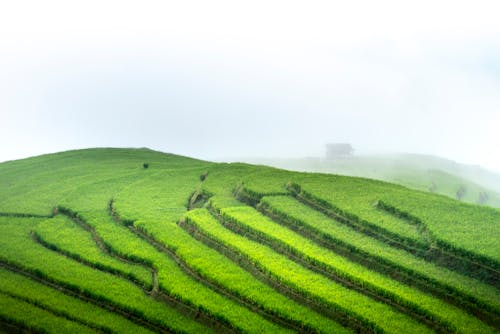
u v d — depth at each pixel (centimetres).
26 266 3312
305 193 4466
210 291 2981
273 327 2570
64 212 4616
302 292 2908
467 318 2586
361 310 2672
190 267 3316
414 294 2848
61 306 2797
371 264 3288
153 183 5450
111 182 5569
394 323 2545
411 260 3244
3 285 3036
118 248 3628
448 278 2984
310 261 3331
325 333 2486
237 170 5791
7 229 4125
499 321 2598
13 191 5309
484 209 3922
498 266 2980
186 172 5950
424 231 3553
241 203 4581
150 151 7925
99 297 2923
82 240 3891
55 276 3156
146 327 2678
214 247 3684
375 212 3941
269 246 3634
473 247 3164
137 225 4091
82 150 7662
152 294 3047
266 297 2870
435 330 2573
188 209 4775
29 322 2553
